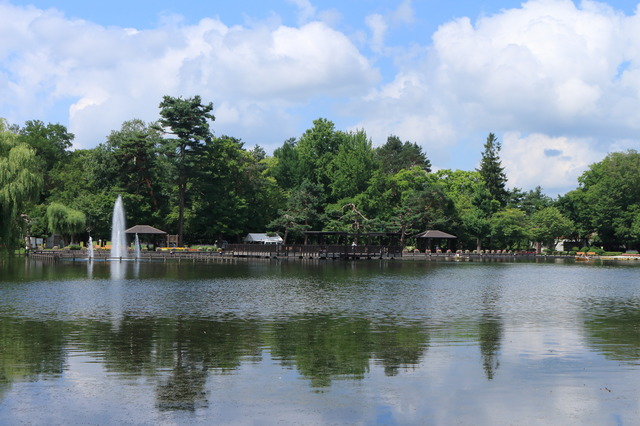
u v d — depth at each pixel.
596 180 147.00
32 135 123.38
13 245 54.41
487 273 65.00
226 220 108.19
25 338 22.70
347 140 140.25
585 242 148.62
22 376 17.23
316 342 22.38
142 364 18.72
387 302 35.00
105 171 105.81
